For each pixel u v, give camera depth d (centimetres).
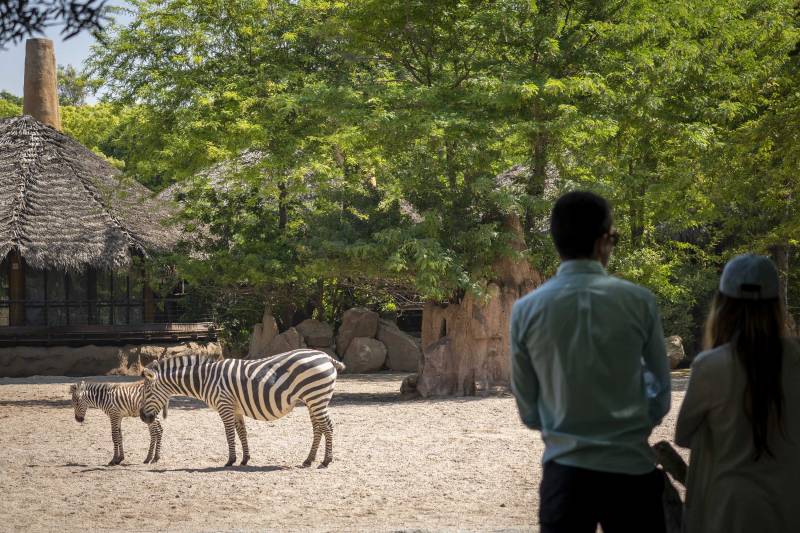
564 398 340
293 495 895
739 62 2252
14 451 1227
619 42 1978
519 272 1969
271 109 2341
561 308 345
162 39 2519
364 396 2005
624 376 339
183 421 1548
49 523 761
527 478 975
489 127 1922
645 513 337
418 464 1079
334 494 898
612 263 2136
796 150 1728
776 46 2181
